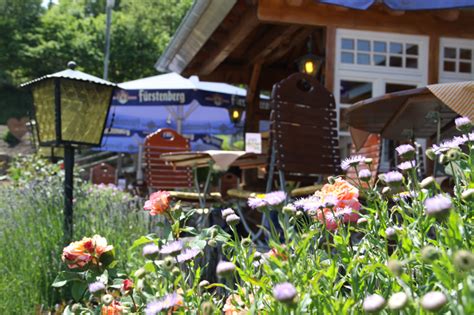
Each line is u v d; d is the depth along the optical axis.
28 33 34.09
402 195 1.37
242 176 6.78
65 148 3.68
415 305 0.88
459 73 6.44
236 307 1.27
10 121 18.19
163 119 12.06
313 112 3.82
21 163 7.66
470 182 1.29
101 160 20.08
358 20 6.21
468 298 0.77
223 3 6.61
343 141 6.18
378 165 3.66
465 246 1.03
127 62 31.91
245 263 1.32
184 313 1.24
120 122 11.71
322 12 6.16
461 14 6.43
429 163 4.39
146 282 1.52
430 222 1.19
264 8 6.04
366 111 3.13
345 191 1.46
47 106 3.70
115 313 1.56
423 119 3.11
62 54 32.38
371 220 1.36
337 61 6.21
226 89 11.16
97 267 1.88
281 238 2.58
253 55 9.67
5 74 34.31
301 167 3.68
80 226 3.50
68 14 36.62
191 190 5.56
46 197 3.72
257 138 7.12
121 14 34.34
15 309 2.79
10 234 3.36
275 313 1.07
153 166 5.46
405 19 6.31
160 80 11.01
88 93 3.67
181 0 35.91
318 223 1.44
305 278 1.13
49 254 3.14
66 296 3.01
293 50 9.80
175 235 1.74
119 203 4.03
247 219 3.90
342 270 1.51
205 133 12.57
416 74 6.37
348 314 1.09
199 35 8.04
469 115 2.20
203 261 2.35
